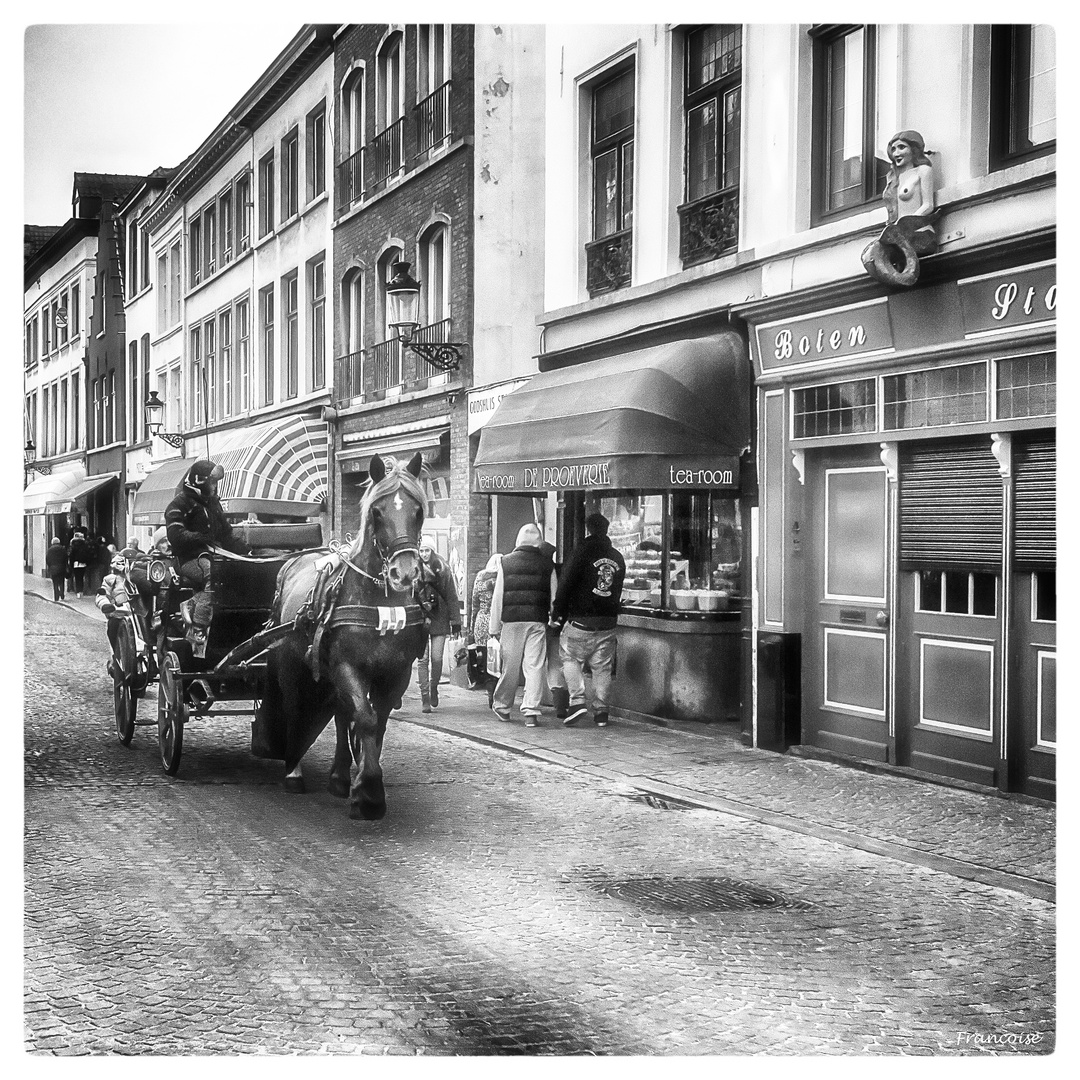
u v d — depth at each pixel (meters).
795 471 10.69
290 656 8.59
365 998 5.27
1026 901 6.62
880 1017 5.16
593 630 12.15
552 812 8.59
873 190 10.24
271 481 21.11
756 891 6.79
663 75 12.83
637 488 11.21
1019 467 8.67
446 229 17.50
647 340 12.91
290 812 8.47
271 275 25.81
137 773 9.73
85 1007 5.16
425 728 12.37
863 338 9.76
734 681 12.33
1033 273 8.34
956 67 9.13
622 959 5.75
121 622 10.75
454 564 16.83
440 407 17.61
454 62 17.11
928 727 9.50
